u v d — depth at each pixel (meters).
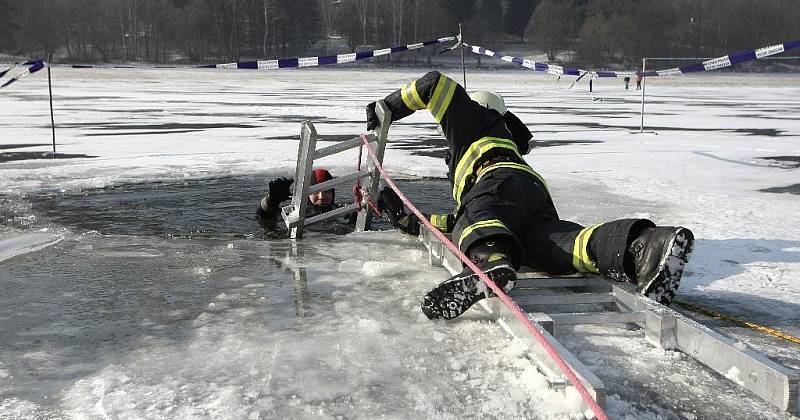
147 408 2.54
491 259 3.26
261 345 3.14
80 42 103.62
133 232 5.62
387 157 10.52
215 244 5.22
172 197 7.24
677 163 10.41
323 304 3.75
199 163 9.80
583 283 3.70
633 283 3.47
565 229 3.69
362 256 4.86
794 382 2.50
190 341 3.20
